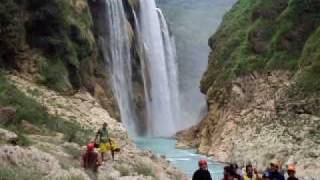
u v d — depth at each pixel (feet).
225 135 167.32
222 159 155.94
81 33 167.84
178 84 280.51
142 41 252.21
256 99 167.94
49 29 152.97
